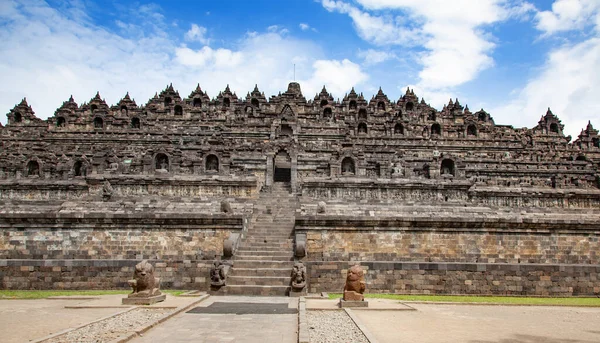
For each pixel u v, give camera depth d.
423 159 61.16
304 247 33.12
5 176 55.00
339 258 36.31
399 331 18.33
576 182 57.50
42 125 81.12
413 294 32.69
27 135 77.50
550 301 29.42
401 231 37.00
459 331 18.58
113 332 16.95
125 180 51.06
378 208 46.41
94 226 36.50
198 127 81.06
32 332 17.19
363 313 22.95
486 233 37.59
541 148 80.88
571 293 33.12
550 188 54.75
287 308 24.06
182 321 19.98
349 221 36.59
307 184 52.28
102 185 51.28
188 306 23.83
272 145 55.53
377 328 18.89
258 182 54.66
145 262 25.31
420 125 80.12
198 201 48.69
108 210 44.97
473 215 45.25
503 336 17.77
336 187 52.47
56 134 77.62
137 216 36.34
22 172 55.31
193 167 54.12
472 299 30.12
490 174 67.19
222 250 36.16
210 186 51.34
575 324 20.86
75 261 32.56
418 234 37.12
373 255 36.53
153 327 18.45
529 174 67.31
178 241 36.38
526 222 37.59
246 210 44.03
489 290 33.00
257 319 20.61
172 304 24.23
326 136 78.25
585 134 84.31
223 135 78.25
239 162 61.41
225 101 89.50
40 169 56.53
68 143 76.44
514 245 37.59
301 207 45.34
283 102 84.62
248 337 16.75
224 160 54.38
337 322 20.11
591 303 28.56
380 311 23.81
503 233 37.69
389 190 52.62
